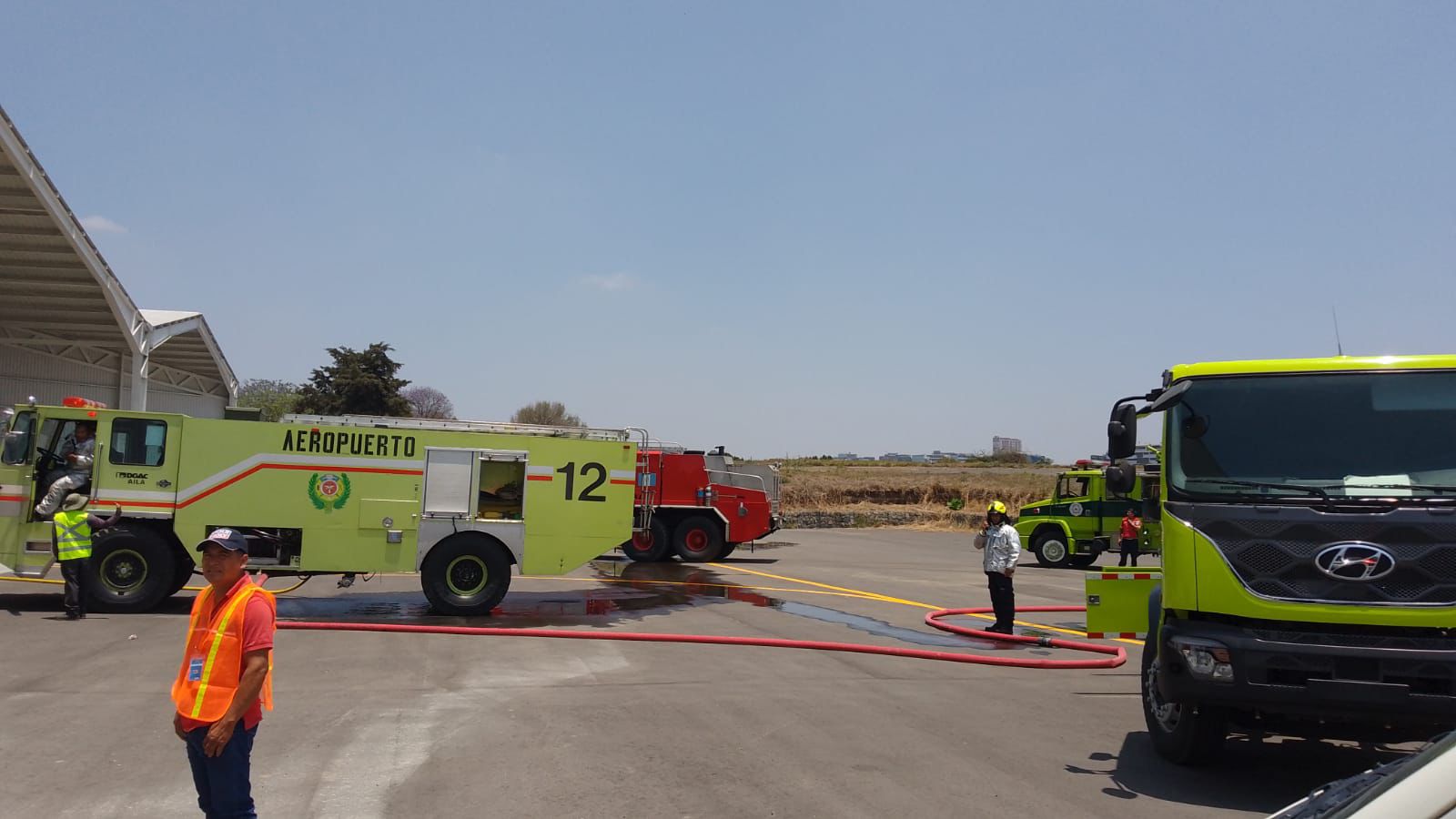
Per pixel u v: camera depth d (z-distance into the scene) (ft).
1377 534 19.61
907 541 115.85
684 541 77.82
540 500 45.91
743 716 26.13
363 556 44.16
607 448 46.73
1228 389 22.13
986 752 23.41
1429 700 18.54
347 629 39.04
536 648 36.19
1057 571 83.25
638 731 24.35
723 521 77.87
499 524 45.27
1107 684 32.37
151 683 28.58
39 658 31.94
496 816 18.16
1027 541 88.84
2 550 41.37
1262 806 19.83
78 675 29.48
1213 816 19.12
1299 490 20.57
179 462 42.80
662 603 51.31
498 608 48.16
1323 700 19.13
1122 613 27.55
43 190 71.46
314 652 34.27
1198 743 22.00
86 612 41.47
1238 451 21.44
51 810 18.11
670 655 35.40
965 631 42.60
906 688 30.73
